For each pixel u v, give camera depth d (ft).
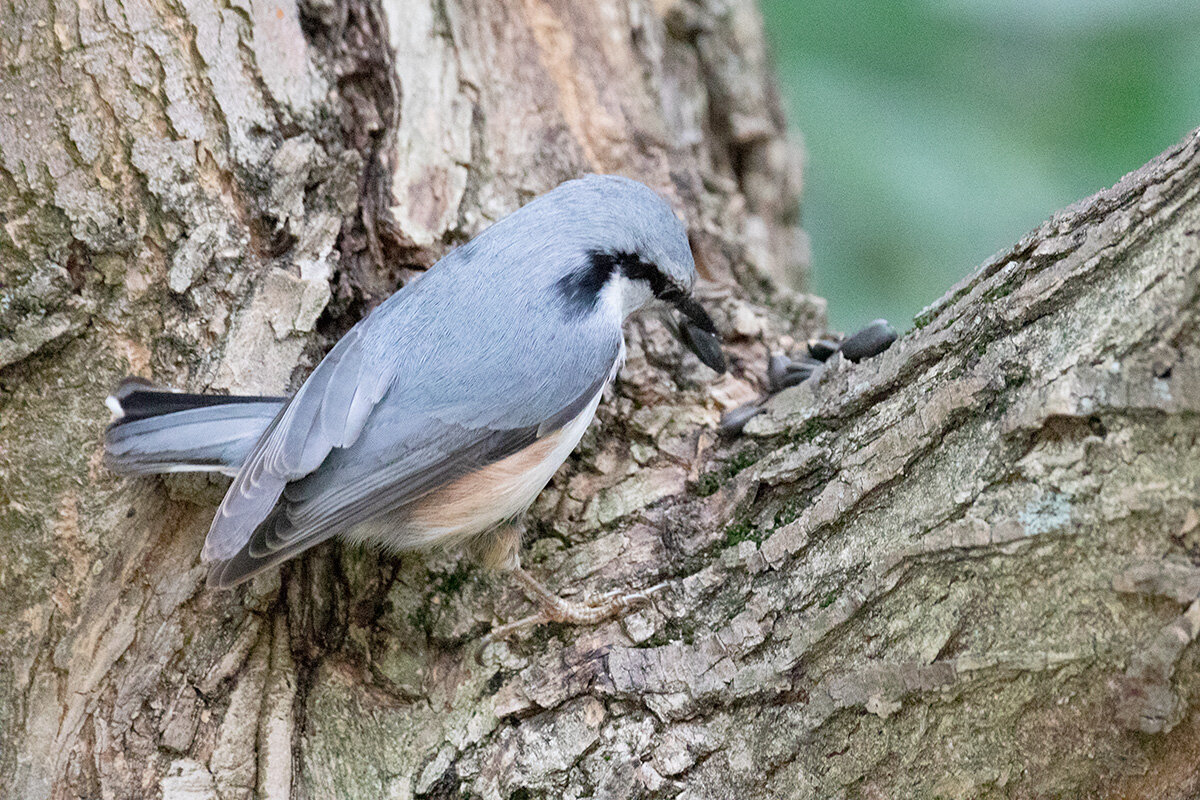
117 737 17.33
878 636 15.78
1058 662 14.48
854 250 29.81
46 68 18.11
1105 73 28.55
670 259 20.79
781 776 16.10
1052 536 14.48
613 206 20.36
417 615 18.78
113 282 18.06
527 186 22.94
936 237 29.32
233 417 17.61
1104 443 14.28
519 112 23.68
